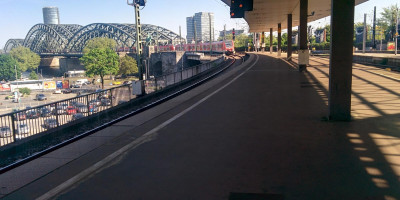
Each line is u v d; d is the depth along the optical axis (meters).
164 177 4.38
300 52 21.50
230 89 14.02
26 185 4.29
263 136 6.21
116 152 5.57
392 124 6.75
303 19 21.27
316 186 3.91
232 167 4.64
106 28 171.62
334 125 6.86
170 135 6.59
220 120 7.84
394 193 3.66
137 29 18.80
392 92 11.30
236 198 3.66
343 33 7.04
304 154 5.07
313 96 11.12
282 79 17.27
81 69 160.50
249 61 38.62
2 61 142.25
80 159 5.28
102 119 13.13
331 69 7.20
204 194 3.81
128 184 4.20
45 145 9.55
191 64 104.06
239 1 17.44
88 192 4.00
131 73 121.88
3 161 8.29
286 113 8.36
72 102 11.72
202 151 5.43
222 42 79.88
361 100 9.94
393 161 4.62
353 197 3.60
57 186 4.22
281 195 3.70
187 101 11.27
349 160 4.73
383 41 84.81
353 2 6.93
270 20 44.50
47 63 198.12
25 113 9.43
